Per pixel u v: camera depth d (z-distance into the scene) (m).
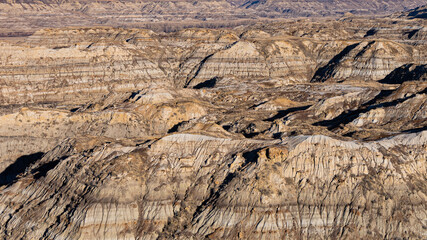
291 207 84.44
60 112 133.50
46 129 129.38
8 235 83.56
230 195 85.62
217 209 84.25
